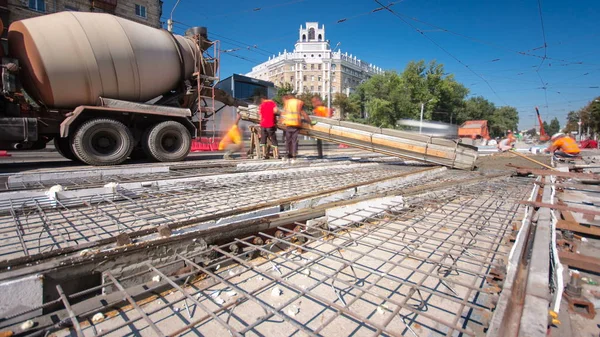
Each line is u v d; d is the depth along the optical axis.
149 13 21.27
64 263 1.60
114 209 3.24
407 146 6.89
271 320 1.60
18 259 1.57
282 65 71.44
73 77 5.97
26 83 5.93
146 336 1.48
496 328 1.16
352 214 3.09
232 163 6.51
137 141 7.09
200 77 7.84
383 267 2.20
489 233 2.56
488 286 1.93
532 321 1.21
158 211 3.07
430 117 44.06
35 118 5.79
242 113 8.77
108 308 1.67
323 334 1.50
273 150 8.17
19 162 7.59
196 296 1.81
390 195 3.57
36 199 3.29
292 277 2.06
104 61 6.19
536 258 1.79
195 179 4.66
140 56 6.64
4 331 1.40
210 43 8.23
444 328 1.54
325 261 2.29
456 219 3.07
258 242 2.35
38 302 1.53
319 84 70.94
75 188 3.64
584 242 2.81
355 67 76.06
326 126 7.74
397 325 1.58
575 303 1.75
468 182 4.98
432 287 1.95
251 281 2.00
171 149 7.26
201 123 8.29
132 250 1.81
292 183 4.59
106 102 6.37
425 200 3.74
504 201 3.64
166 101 7.52
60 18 5.96
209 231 2.12
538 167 7.20
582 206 3.66
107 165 6.20
